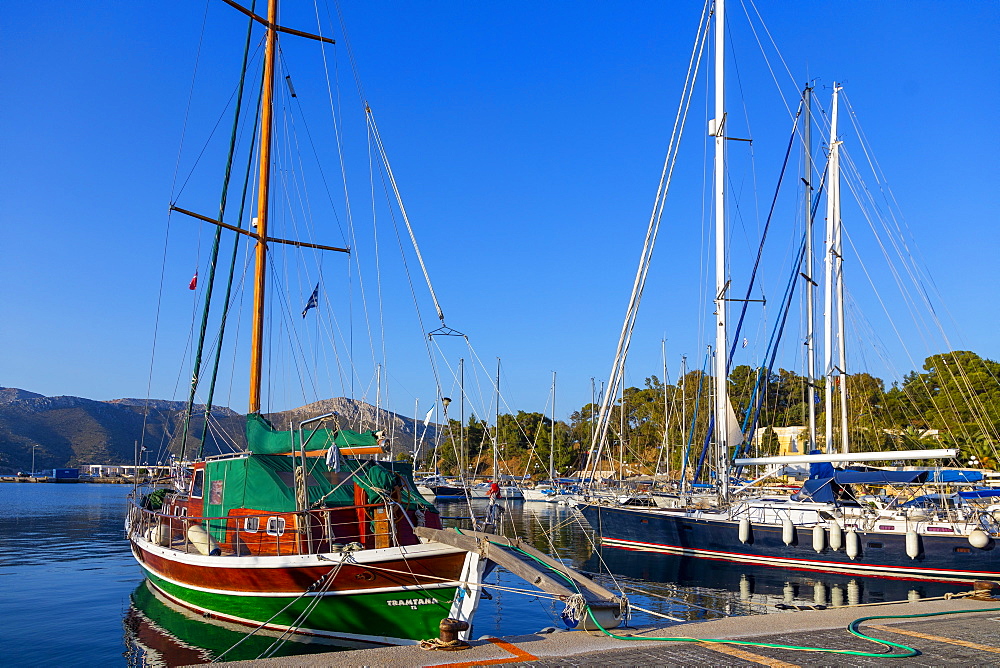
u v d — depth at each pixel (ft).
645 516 97.71
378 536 46.80
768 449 171.42
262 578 46.37
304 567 44.91
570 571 38.65
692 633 30.37
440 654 26.76
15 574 82.23
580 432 352.49
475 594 41.52
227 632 48.57
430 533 43.57
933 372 178.91
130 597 66.59
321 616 45.16
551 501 222.89
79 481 495.82
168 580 55.47
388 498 47.88
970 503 82.07
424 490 137.49
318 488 49.73
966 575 72.64
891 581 75.51
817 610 35.91
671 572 82.02
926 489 85.61
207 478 54.85
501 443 305.53
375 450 49.75
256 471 50.70
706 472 138.10
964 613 34.86
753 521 86.48
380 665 25.27
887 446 155.33
